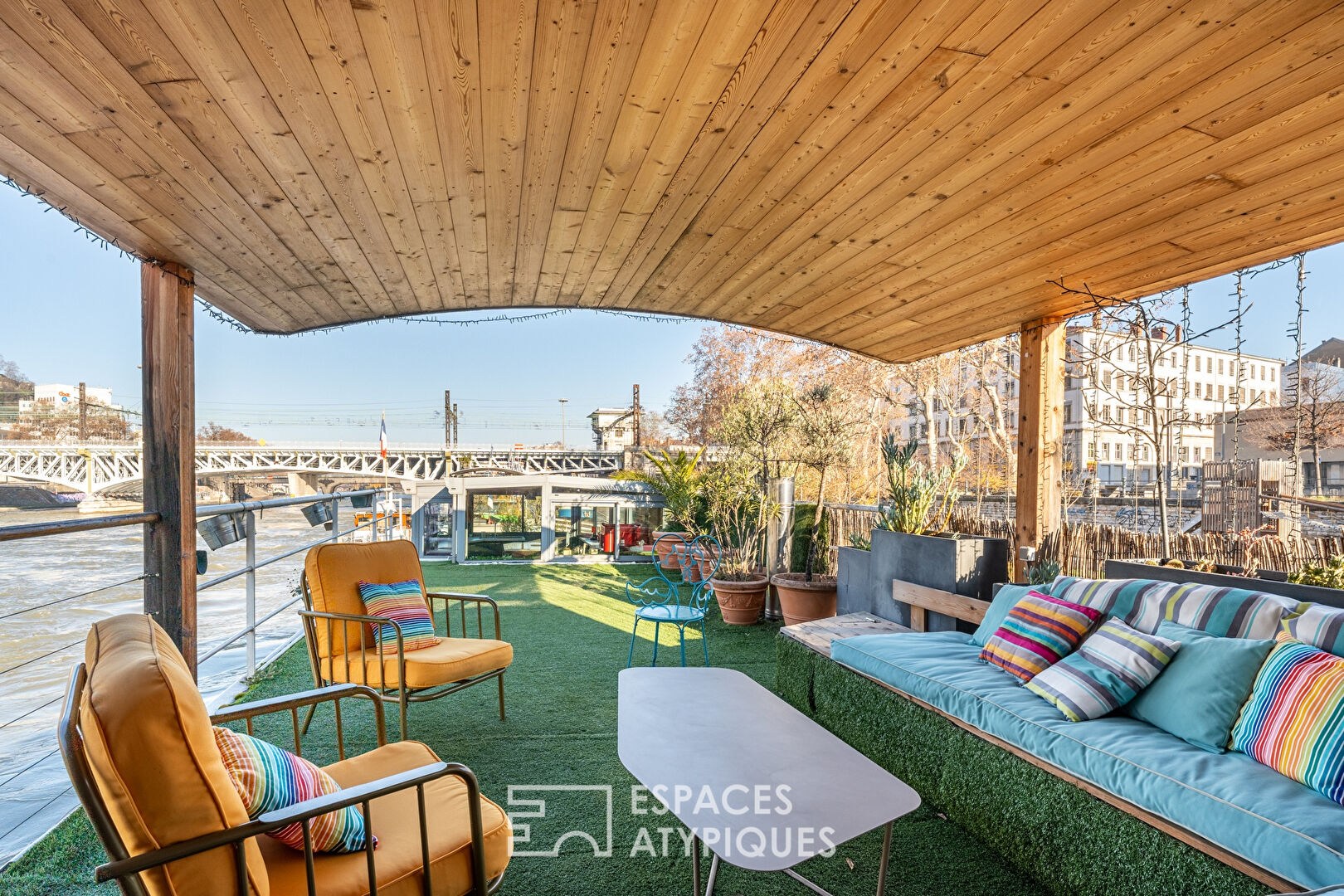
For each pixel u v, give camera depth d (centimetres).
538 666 463
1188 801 177
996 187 292
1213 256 352
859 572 500
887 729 303
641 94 230
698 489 916
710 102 236
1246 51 198
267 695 395
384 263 388
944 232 342
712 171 288
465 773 152
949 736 265
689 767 208
